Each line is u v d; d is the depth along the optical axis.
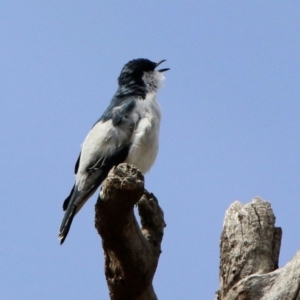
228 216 11.11
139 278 10.84
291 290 9.58
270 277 9.98
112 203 9.88
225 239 10.88
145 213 11.78
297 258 9.76
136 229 10.50
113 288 11.09
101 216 10.15
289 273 9.71
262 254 10.62
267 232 10.85
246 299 9.94
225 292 10.52
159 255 11.40
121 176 9.92
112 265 10.96
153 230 11.72
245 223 10.90
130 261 10.60
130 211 10.08
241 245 10.69
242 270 10.47
